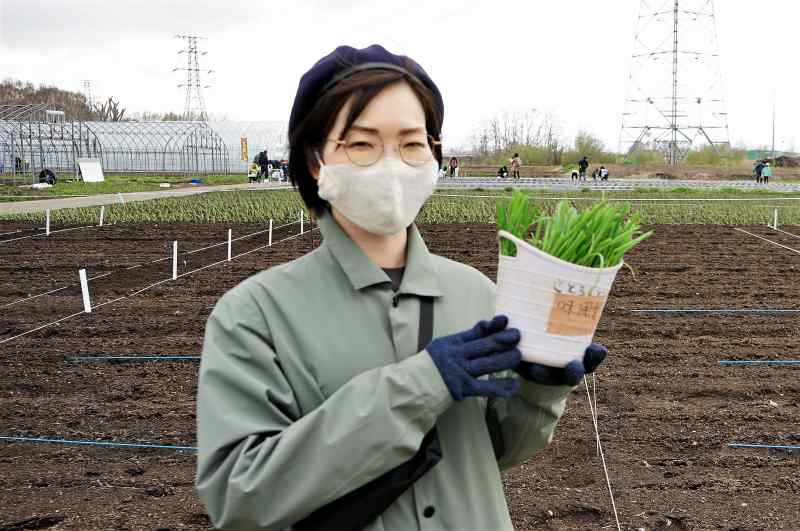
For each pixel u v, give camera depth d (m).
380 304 1.75
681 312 8.40
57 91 89.88
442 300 1.82
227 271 10.85
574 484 4.38
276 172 41.16
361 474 1.53
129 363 6.59
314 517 1.64
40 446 4.86
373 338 1.72
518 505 4.11
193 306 8.66
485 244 13.77
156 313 8.34
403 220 1.72
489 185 33.62
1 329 7.68
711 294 9.33
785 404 5.64
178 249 13.13
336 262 1.78
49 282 10.12
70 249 13.18
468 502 1.72
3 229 16.08
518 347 1.62
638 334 7.57
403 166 1.70
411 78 1.71
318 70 1.74
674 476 4.47
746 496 4.22
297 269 1.78
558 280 1.57
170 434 5.07
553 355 1.61
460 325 1.81
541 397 1.72
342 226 1.82
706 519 3.96
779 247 13.38
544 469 4.57
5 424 5.20
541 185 34.88
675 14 68.56
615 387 5.98
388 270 1.84
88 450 4.80
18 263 11.65
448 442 1.75
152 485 4.34
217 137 50.31
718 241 14.17
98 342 7.21
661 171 52.59
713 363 6.61
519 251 1.59
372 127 1.68
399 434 1.52
